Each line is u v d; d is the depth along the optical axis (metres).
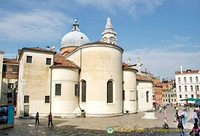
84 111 33.81
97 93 33.38
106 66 34.66
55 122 26.27
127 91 41.44
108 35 58.97
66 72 33.62
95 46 35.03
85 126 22.73
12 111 21.67
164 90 99.69
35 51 33.50
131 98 41.31
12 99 43.38
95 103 33.09
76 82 34.84
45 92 33.31
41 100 32.75
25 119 29.70
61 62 36.72
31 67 32.81
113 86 35.41
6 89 42.88
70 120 28.59
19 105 33.97
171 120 28.69
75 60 38.53
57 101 32.50
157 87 80.94
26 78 32.16
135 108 41.84
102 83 33.81
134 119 29.92
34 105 32.09
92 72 34.25
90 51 35.22
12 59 47.66
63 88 32.94
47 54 34.56
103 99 33.38
